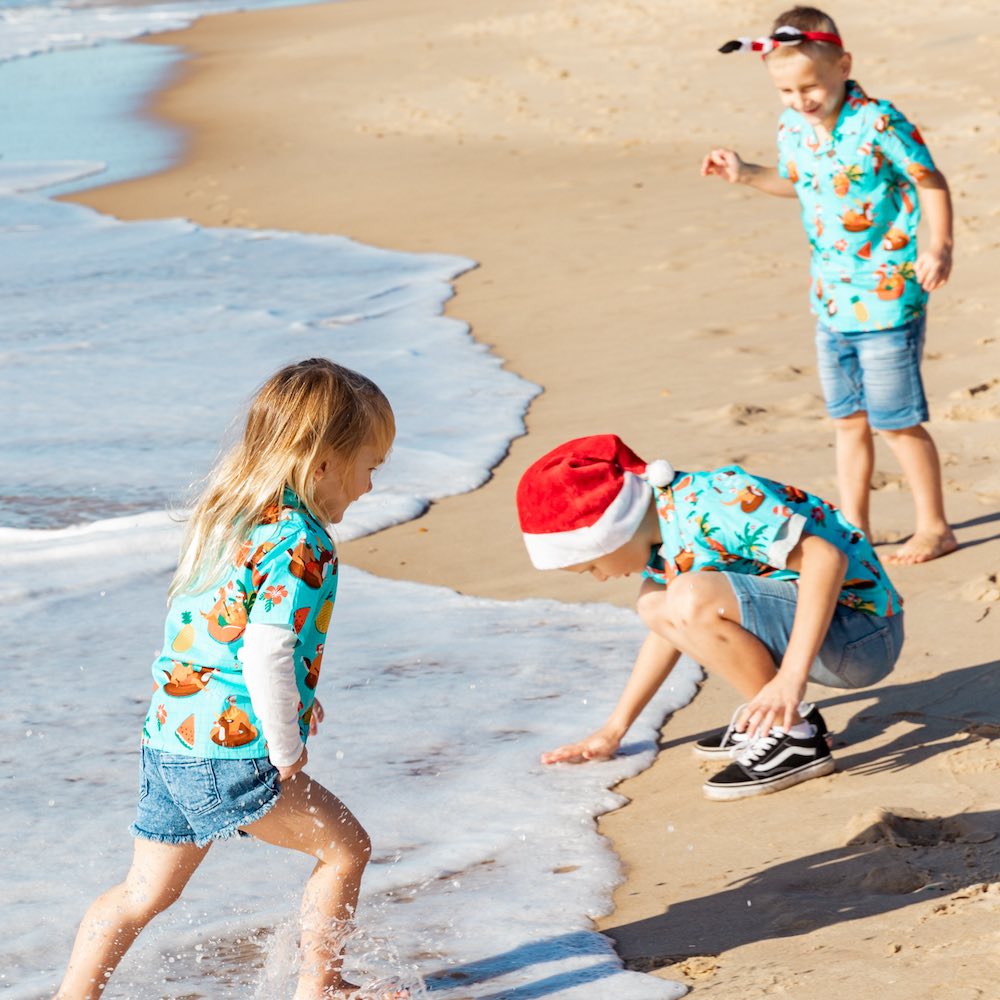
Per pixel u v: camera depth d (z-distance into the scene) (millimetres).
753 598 3428
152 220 13516
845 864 3168
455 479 6473
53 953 3055
